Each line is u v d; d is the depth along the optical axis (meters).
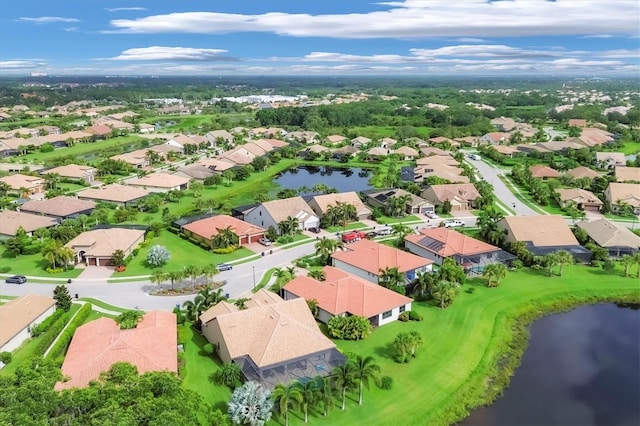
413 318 81.56
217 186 179.12
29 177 166.50
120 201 146.75
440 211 147.88
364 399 61.62
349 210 133.00
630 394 65.88
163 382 49.09
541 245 112.31
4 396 44.69
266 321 69.19
